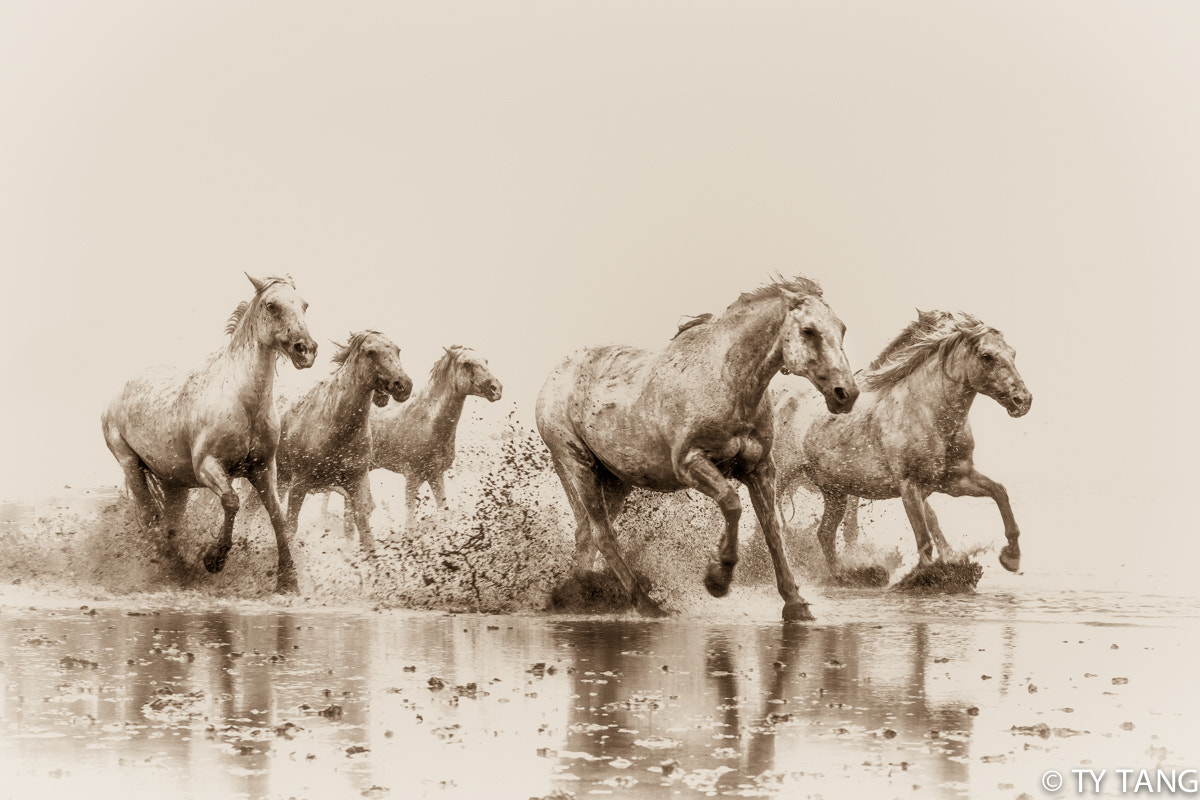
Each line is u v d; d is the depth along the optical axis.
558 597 21.41
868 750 11.60
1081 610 21.44
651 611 20.73
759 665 15.63
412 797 10.24
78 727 12.38
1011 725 12.55
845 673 15.13
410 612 20.80
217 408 22.70
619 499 22.17
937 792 10.41
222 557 22.67
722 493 19.47
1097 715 13.03
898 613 21.06
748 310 19.38
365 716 12.85
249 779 10.73
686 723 12.58
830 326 18.59
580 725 12.48
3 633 17.77
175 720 12.65
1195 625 19.42
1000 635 18.28
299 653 16.38
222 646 16.86
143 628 18.44
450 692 13.96
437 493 32.78
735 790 10.38
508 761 11.23
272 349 22.72
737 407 19.47
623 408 20.62
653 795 10.27
